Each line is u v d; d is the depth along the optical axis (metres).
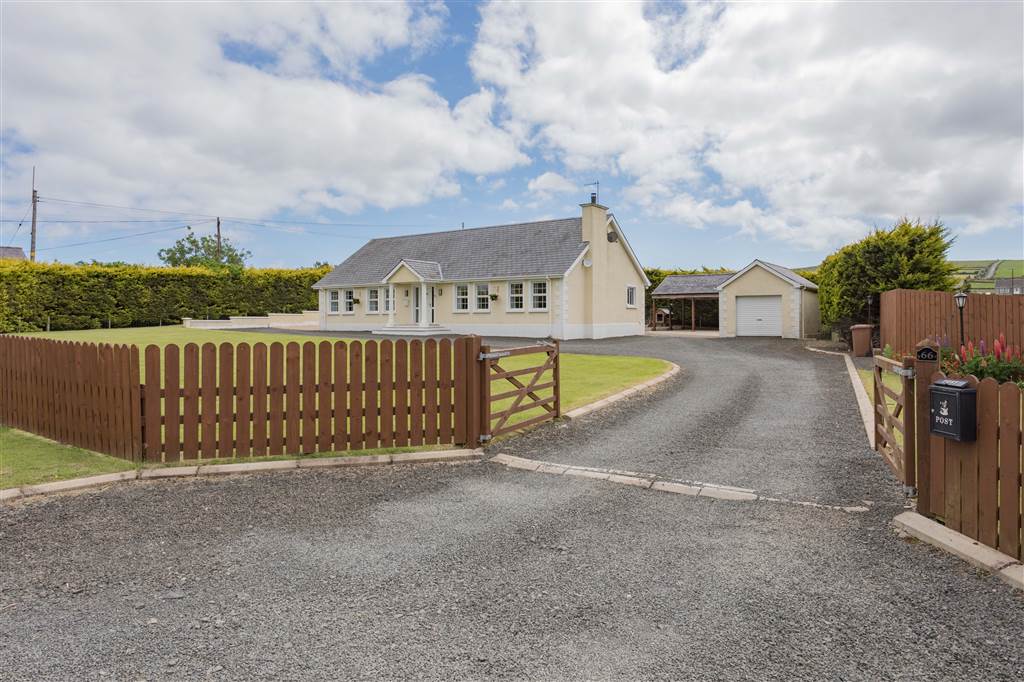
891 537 4.59
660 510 5.31
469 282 30.98
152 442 6.84
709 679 2.77
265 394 7.12
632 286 33.56
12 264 29.56
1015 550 3.93
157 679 2.78
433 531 4.79
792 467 6.71
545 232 31.50
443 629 3.26
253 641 3.13
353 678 2.79
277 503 5.50
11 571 4.01
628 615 3.41
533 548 4.43
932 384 4.66
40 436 8.22
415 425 7.63
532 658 2.97
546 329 28.53
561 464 6.92
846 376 14.62
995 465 4.08
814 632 3.21
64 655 2.99
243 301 40.12
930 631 3.20
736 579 3.88
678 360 18.62
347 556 4.28
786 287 29.47
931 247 20.22
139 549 4.40
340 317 35.78
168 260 61.97
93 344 7.30
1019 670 2.83
